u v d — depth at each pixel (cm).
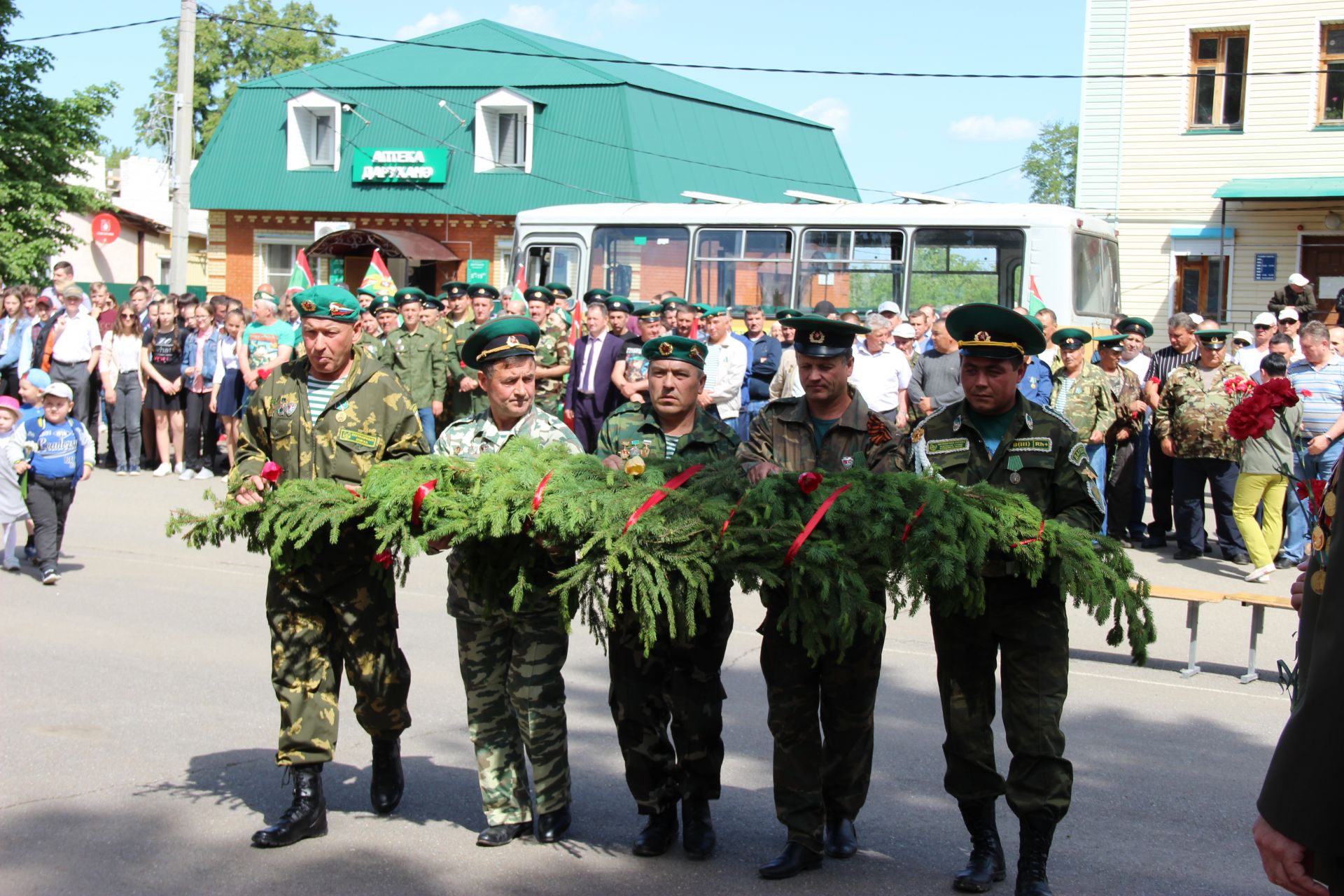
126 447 1605
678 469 484
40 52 3438
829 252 1706
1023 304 1588
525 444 482
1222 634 892
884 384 1198
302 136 3222
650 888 455
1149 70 2267
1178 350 1228
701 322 1373
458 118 3044
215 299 1562
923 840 508
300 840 496
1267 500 1058
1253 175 2209
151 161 4828
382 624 505
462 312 1513
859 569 427
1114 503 1232
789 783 468
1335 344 1144
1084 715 695
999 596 449
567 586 427
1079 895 459
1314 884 223
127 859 478
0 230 3325
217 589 969
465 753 610
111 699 679
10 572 1017
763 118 3425
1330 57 2156
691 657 482
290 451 509
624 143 2897
